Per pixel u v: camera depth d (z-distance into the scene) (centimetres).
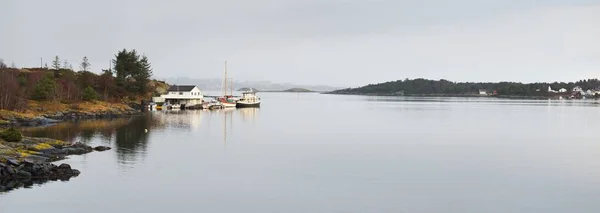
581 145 7612
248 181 4784
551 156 6431
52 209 3788
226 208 3912
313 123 11512
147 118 11856
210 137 8138
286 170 5312
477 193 4425
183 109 16225
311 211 3856
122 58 15938
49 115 10712
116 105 13788
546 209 3969
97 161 5578
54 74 14650
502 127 10775
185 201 4075
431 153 6606
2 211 3719
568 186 4706
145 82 16262
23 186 4362
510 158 6247
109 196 4162
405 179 4934
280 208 3922
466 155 6456
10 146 5650
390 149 6938
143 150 6494
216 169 5322
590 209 3975
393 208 3956
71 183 4528
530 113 16738
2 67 12019
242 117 13212
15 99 10244
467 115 15150
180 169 5288
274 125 10788
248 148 6912
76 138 7575
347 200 4162
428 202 4131
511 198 4278
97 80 14662
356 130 9756
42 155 5597
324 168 5450
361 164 5712
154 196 4203
